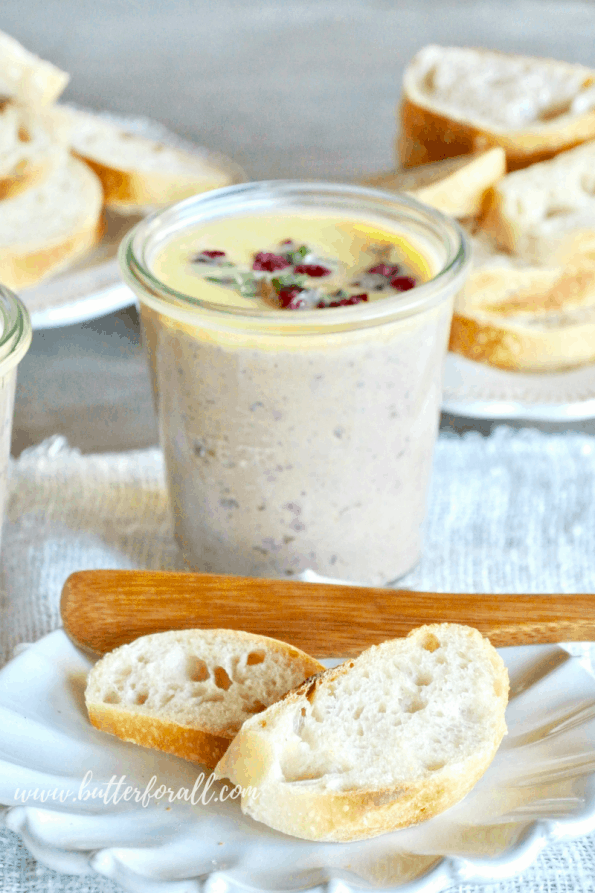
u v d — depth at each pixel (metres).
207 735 0.46
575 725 0.46
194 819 0.45
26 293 0.67
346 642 0.49
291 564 0.53
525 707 0.47
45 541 0.56
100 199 0.72
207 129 1.05
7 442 0.49
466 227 0.70
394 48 1.28
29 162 0.71
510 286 0.65
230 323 0.49
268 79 1.20
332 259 0.53
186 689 0.47
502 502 0.58
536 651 0.48
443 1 1.43
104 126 0.86
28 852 0.46
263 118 1.09
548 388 0.63
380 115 1.10
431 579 0.55
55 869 0.43
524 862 0.43
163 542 0.56
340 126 1.07
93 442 0.62
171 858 0.44
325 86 1.18
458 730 0.46
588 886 0.45
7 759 0.45
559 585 0.55
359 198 0.55
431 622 0.49
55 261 0.68
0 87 0.74
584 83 0.74
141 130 0.91
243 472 0.51
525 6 1.40
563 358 0.64
